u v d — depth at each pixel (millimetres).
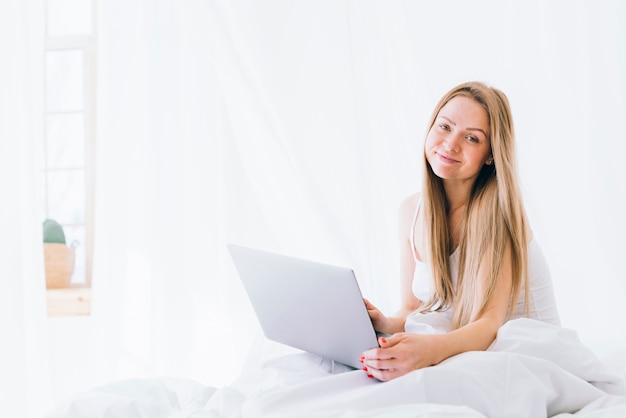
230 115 1994
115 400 956
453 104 1286
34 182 1953
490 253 1241
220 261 2115
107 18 2090
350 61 1953
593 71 1855
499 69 1903
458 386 889
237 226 2113
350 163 1984
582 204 1853
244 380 1123
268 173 1979
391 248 1973
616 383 1036
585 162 1856
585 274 1837
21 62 1938
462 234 1340
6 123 1924
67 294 2389
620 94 1844
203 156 2105
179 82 2104
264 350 1293
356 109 1947
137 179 2096
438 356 1017
